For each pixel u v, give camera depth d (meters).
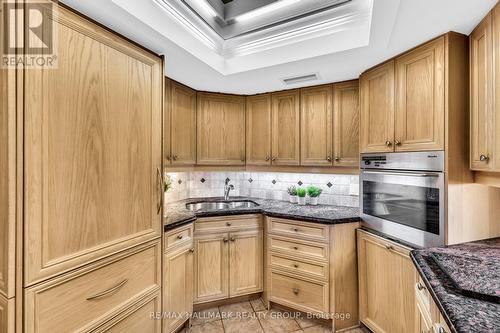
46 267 1.00
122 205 1.34
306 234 2.11
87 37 1.17
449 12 1.25
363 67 1.94
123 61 1.36
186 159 2.39
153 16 1.33
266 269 2.36
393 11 1.24
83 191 1.14
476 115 1.35
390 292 1.75
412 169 1.62
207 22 1.71
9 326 0.90
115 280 1.31
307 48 1.76
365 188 2.02
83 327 1.14
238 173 3.15
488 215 1.51
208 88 2.49
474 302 0.87
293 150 2.49
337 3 1.52
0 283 0.92
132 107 1.41
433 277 1.06
